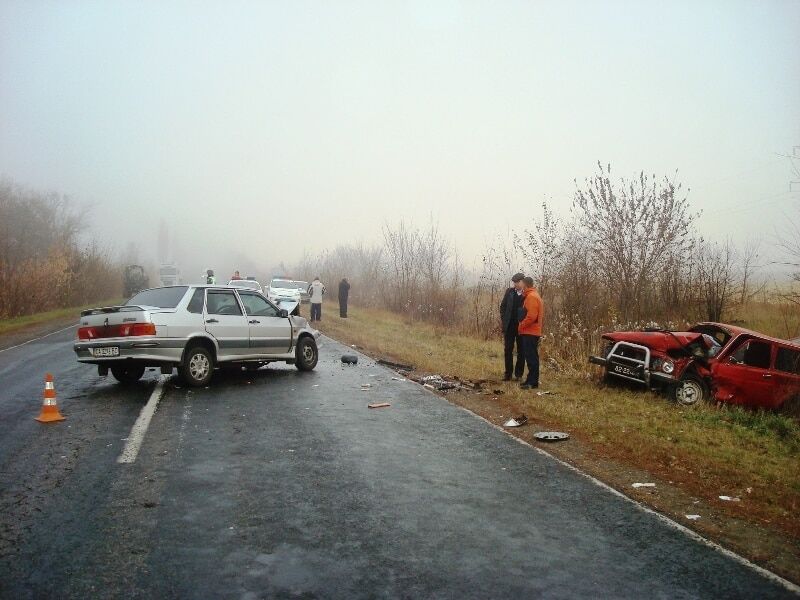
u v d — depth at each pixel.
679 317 15.51
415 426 7.88
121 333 9.60
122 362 9.66
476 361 14.40
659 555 4.25
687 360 10.06
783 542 4.62
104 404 8.75
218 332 10.66
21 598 3.40
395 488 5.44
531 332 11.02
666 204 15.25
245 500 5.04
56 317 27.91
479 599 3.52
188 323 10.22
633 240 15.38
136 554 3.99
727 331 10.56
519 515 4.90
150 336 9.63
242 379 11.34
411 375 12.25
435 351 16.09
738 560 4.22
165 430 7.28
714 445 7.51
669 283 15.93
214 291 10.95
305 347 12.49
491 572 3.87
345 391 10.23
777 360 9.92
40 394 9.50
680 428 8.27
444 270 25.84
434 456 6.52
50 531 4.33
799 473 6.44
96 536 4.26
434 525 4.62
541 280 15.67
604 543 4.41
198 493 5.18
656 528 4.75
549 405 9.34
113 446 6.55
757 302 18.28
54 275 31.03
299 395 9.76
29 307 27.97
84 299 37.88
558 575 3.87
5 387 10.13
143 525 4.47
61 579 3.63
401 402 9.42
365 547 4.18
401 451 6.68
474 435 7.51
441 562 3.99
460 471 6.02
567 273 15.38
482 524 4.68
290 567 3.86
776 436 8.20
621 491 5.64
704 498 5.60
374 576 3.77
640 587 3.75
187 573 3.74
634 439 7.54
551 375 12.57
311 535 4.36
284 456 6.34
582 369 12.64
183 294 10.52
